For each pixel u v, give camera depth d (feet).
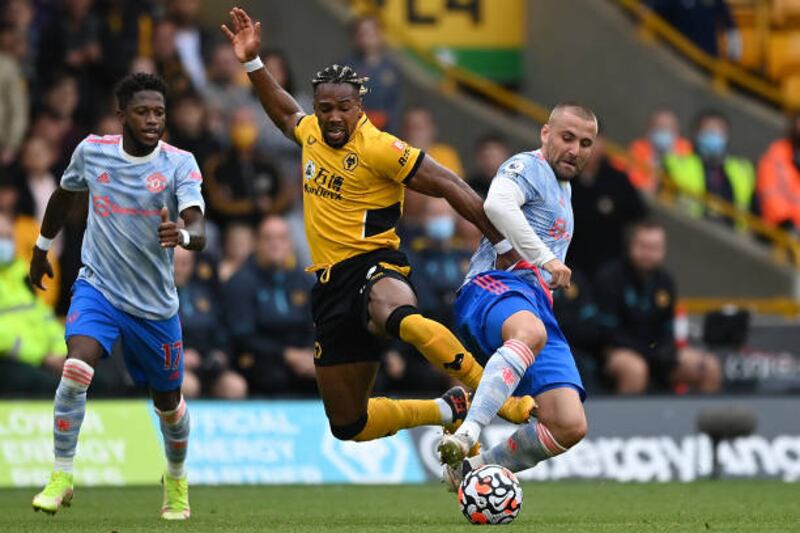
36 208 169.89
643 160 213.87
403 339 94.73
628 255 168.04
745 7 240.32
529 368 98.53
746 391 176.35
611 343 166.71
